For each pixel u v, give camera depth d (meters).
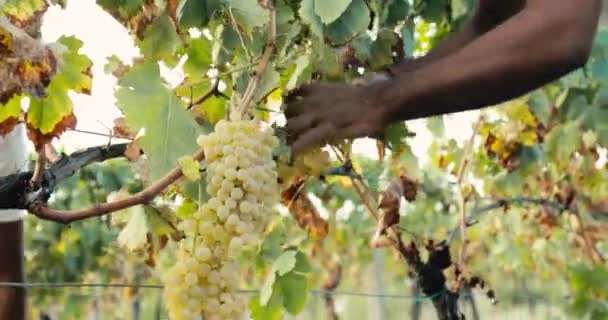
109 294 7.98
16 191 1.78
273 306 2.04
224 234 1.58
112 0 2.05
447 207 5.79
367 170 3.11
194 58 2.21
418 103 1.51
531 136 3.72
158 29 2.08
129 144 1.96
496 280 8.91
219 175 1.59
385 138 2.25
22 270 2.75
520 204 4.11
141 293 7.14
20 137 2.55
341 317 11.45
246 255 2.23
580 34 1.46
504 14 1.90
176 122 1.79
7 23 1.67
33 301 7.14
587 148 4.09
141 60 2.20
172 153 1.77
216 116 2.18
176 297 1.57
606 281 3.53
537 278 8.67
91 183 5.44
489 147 3.79
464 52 1.48
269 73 1.85
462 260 3.38
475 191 3.73
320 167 1.97
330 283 8.16
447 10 2.95
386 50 2.27
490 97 1.49
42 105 1.91
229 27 1.99
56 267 6.57
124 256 6.66
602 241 4.75
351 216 7.82
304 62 1.94
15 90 1.70
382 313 6.78
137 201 1.70
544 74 1.47
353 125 1.55
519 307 8.96
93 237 6.29
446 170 4.03
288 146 1.77
